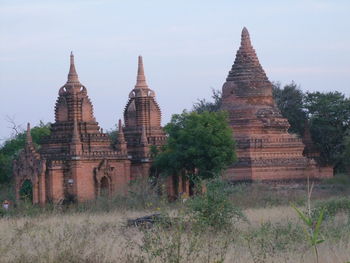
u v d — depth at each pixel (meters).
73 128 87.25
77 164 84.31
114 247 33.28
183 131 81.88
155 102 95.88
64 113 88.69
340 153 108.44
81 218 49.75
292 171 95.81
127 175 88.31
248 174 93.25
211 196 42.69
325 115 113.25
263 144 95.06
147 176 86.69
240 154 94.62
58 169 83.88
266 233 36.38
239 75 99.50
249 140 94.81
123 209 60.84
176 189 85.44
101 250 32.31
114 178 87.00
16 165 85.56
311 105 115.00
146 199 66.44
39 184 83.56
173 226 32.19
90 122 88.38
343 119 112.31
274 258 31.38
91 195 84.88
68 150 86.44
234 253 31.55
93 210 62.62
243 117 97.25
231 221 43.22
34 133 108.94
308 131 108.50
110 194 80.06
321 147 111.25
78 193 84.06
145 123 95.12
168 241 30.50
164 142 93.25
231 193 64.31
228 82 99.75
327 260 30.55
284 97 119.94
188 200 43.25
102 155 86.31
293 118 118.44
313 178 96.88
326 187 89.31
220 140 80.38
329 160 110.00
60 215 53.16
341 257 30.92
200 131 80.50
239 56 100.50
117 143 89.38
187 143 81.81
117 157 87.50
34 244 34.38
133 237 36.03
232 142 81.31
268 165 94.38
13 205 77.38
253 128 96.50
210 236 35.34
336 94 114.88
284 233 37.03
